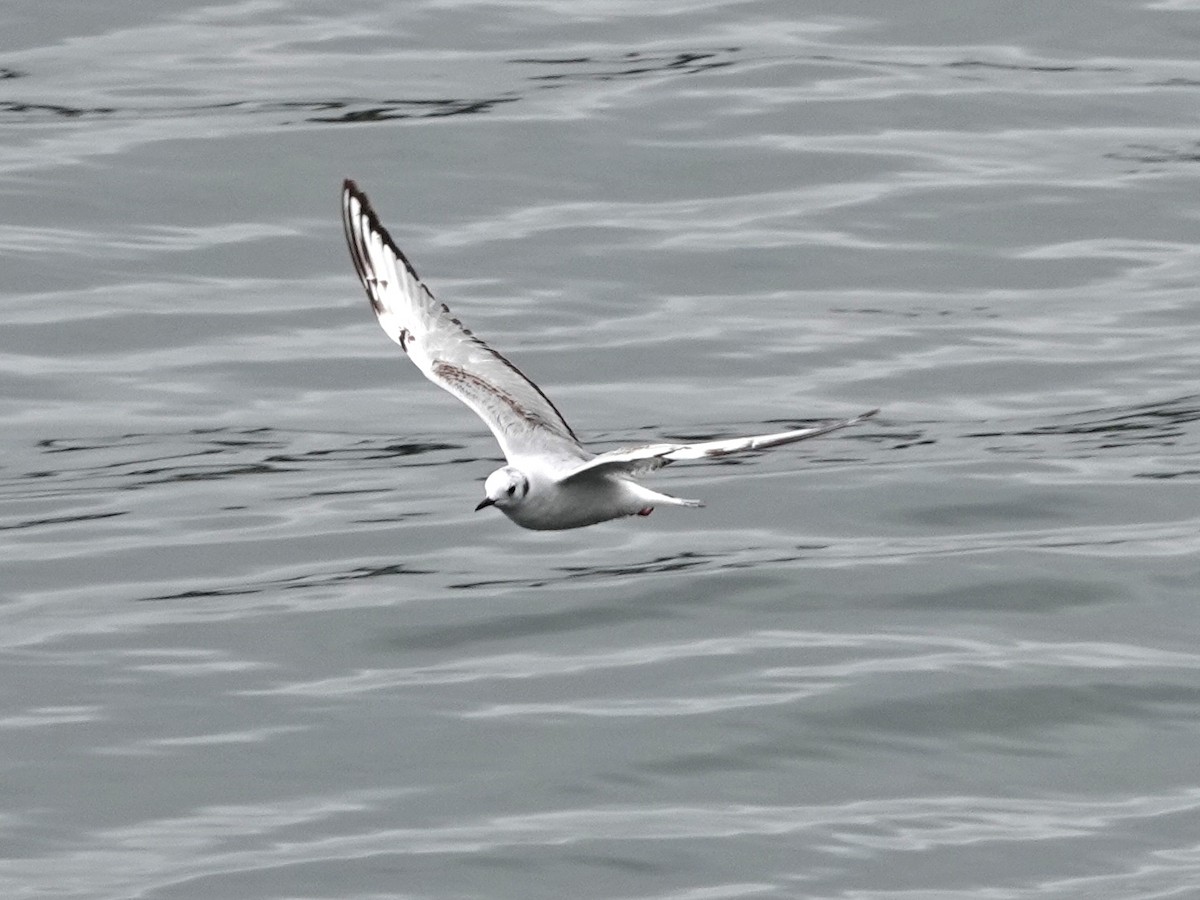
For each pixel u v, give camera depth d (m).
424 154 24.84
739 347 21.30
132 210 23.89
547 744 14.95
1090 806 14.40
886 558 17.52
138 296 22.30
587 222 23.58
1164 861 13.76
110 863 13.68
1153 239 23.36
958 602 16.84
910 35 27.86
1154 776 14.71
